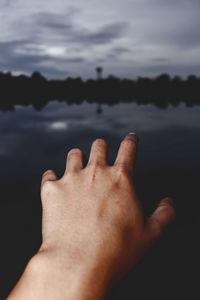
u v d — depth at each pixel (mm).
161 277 1077
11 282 1095
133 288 1008
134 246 226
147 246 231
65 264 201
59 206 243
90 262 204
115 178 255
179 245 1311
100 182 253
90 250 212
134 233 231
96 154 274
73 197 247
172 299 958
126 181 254
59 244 216
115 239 220
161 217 251
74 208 239
